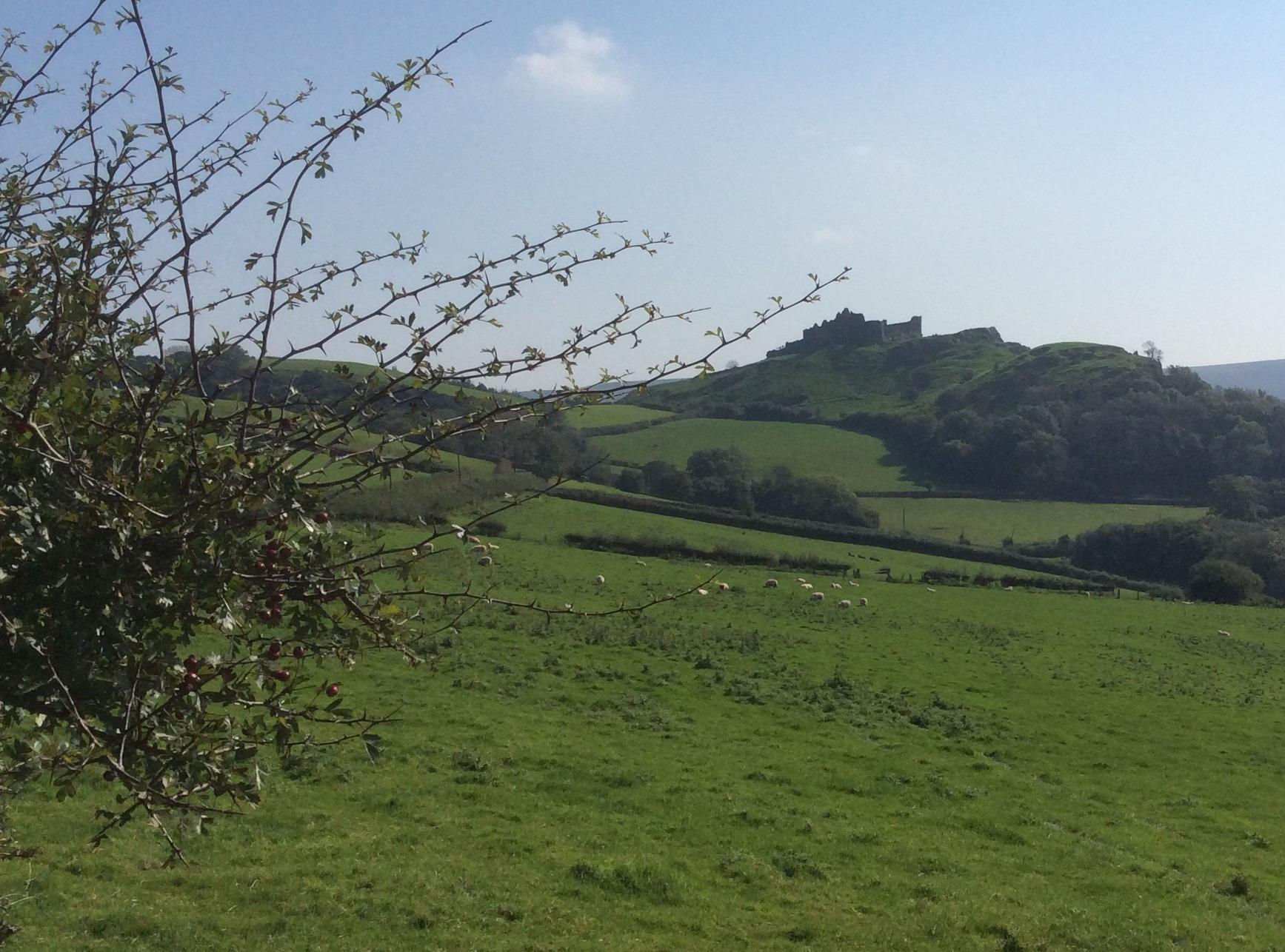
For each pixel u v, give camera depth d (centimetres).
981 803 2020
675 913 1373
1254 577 7156
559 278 502
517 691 2673
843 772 2170
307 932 1188
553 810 1767
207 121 523
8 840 569
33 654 407
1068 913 1459
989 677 3475
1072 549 8769
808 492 9075
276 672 469
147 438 433
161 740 461
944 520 9825
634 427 12700
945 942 1325
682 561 6209
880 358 19088
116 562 409
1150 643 4734
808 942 1305
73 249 457
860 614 4847
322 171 471
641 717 2533
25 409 397
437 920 1262
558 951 1216
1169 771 2464
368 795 1750
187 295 429
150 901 1229
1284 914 1534
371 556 479
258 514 437
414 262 512
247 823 1559
